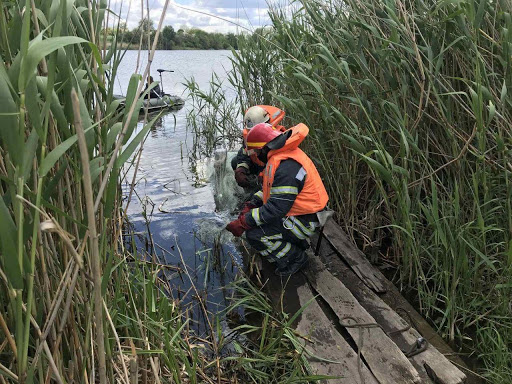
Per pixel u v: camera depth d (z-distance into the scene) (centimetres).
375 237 329
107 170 103
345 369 200
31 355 128
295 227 266
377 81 280
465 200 268
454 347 224
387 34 285
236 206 391
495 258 254
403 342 221
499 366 196
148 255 307
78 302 131
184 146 593
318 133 322
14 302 99
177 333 183
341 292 257
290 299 255
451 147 271
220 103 595
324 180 360
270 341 217
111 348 152
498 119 248
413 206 282
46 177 114
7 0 109
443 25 249
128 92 107
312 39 333
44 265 113
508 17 223
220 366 210
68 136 103
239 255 316
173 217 373
